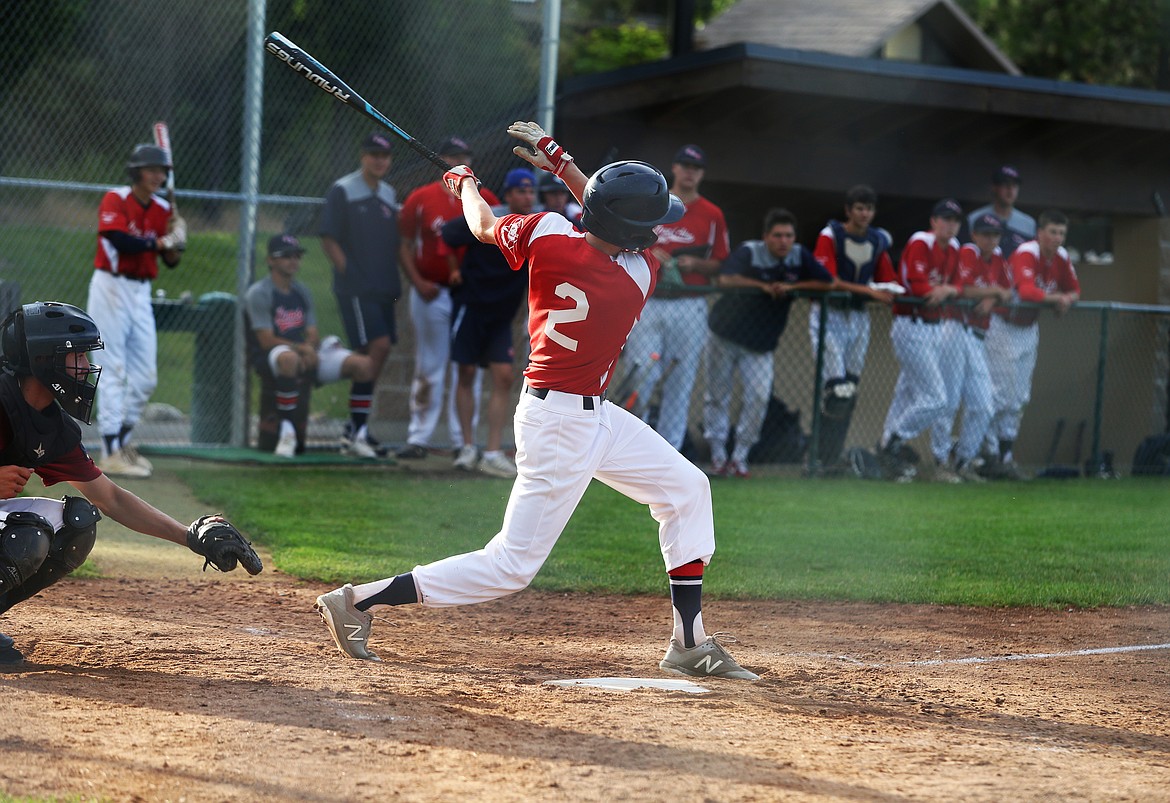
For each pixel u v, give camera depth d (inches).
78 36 1769.2
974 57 2812.5
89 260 2094.0
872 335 1707.7
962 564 949.8
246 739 450.3
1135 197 1834.4
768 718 518.9
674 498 581.6
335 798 392.5
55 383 522.9
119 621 664.4
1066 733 522.9
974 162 1779.0
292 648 619.2
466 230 1240.8
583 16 4392.2
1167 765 477.7
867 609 806.5
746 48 1469.0
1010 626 773.3
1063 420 1748.3
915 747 483.8
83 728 454.6
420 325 1360.7
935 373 1427.2
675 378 1358.3
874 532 1075.3
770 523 1099.3
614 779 421.7
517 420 557.3
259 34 1304.1
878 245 1417.3
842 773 441.1
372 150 1273.4
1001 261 1475.1
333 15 1769.2
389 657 613.0
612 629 724.7
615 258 538.6
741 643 698.8
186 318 1380.4
